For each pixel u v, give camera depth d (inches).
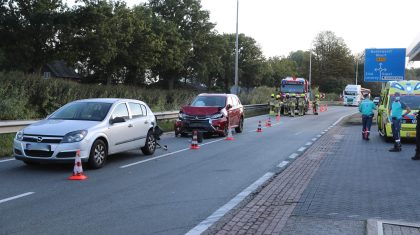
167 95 1435.8
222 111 721.6
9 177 360.8
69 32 1729.8
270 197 301.4
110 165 431.8
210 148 580.7
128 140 458.3
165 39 2436.0
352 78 4101.9
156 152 534.6
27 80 954.7
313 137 743.7
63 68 2822.3
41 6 1704.0
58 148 375.2
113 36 1883.6
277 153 537.3
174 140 672.4
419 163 463.2
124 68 2447.1
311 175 386.0
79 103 451.2
